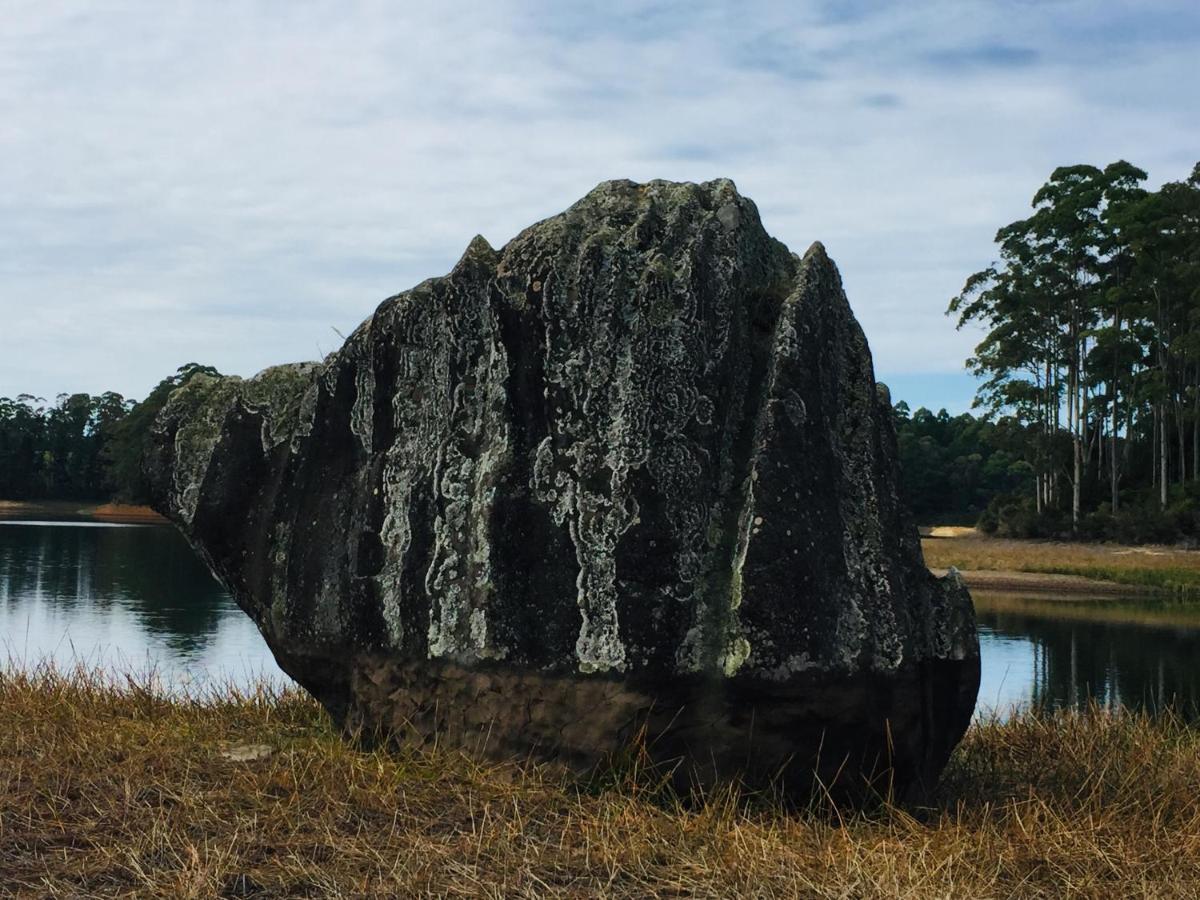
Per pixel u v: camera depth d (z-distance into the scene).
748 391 5.89
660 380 5.71
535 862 4.76
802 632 5.36
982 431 58.34
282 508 6.82
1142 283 52.00
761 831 5.11
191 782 5.46
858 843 5.06
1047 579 35.12
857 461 5.89
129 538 44.34
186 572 27.34
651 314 5.75
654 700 5.50
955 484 84.25
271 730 6.84
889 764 5.63
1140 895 4.76
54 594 21.64
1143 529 47.81
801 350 5.71
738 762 5.52
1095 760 6.89
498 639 5.74
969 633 6.07
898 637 5.59
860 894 4.55
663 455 5.64
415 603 6.07
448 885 4.50
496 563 5.79
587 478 5.68
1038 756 7.18
